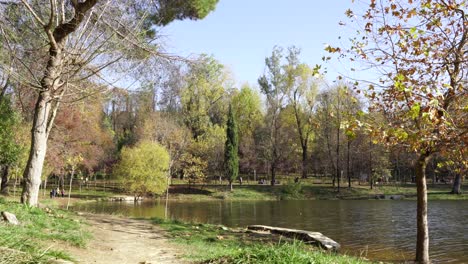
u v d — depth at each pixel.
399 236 19.03
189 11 15.00
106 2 12.28
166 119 46.62
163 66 13.13
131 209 31.88
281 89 52.69
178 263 7.63
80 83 13.27
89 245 8.78
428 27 8.56
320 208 34.25
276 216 27.83
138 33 12.34
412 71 8.68
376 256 14.34
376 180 57.19
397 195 47.53
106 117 59.66
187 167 48.31
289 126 57.44
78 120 34.41
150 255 8.54
